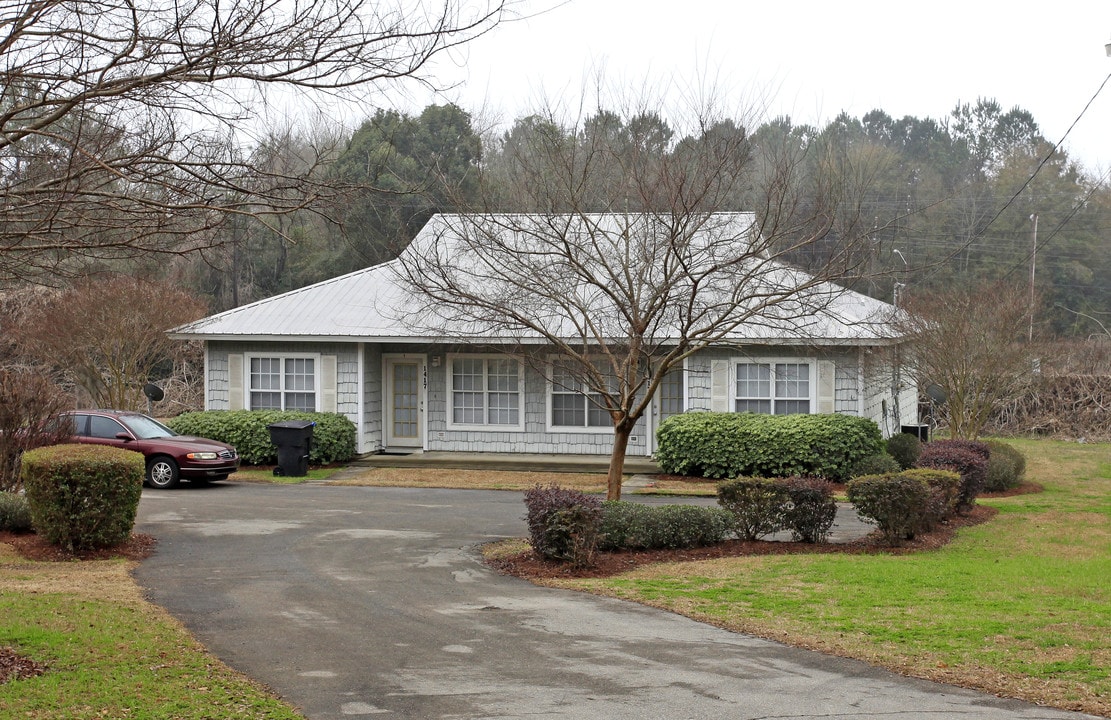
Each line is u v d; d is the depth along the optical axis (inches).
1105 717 283.6
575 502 510.0
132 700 282.5
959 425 936.9
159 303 1038.4
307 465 935.7
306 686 307.7
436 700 295.4
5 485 639.8
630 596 439.2
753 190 589.0
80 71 252.8
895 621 386.3
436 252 567.5
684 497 799.7
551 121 562.6
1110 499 800.9
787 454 860.6
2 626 353.7
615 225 640.4
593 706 290.8
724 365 920.9
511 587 464.1
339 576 490.3
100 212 286.4
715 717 281.7
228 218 301.4
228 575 490.9
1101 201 1876.2
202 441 848.9
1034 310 1039.0
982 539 598.9
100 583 461.1
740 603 422.3
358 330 967.6
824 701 296.4
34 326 1052.5
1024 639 358.3
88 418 831.7
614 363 572.1
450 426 1014.4
